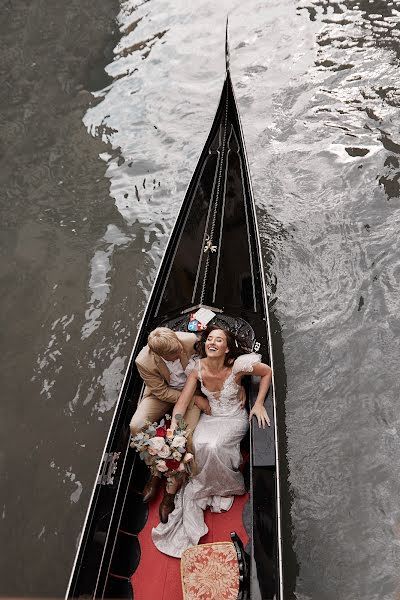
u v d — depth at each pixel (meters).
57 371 6.00
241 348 4.31
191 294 5.20
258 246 5.48
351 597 4.32
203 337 4.29
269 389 4.22
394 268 6.18
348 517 4.71
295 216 6.87
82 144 8.20
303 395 5.48
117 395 5.77
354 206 6.83
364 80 8.18
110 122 8.45
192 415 4.24
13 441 5.53
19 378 5.98
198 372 4.18
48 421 5.66
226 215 5.76
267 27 9.30
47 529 4.98
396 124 7.55
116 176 7.76
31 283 6.71
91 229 7.20
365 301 6.00
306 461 5.07
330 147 7.48
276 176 7.33
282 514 4.79
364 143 7.44
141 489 4.23
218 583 3.63
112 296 6.52
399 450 5.00
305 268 6.39
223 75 8.79
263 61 8.82
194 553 3.77
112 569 3.74
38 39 9.76
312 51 8.73
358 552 4.52
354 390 5.43
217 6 9.80
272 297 6.21
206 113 8.34
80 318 6.38
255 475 3.90
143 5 10.10
